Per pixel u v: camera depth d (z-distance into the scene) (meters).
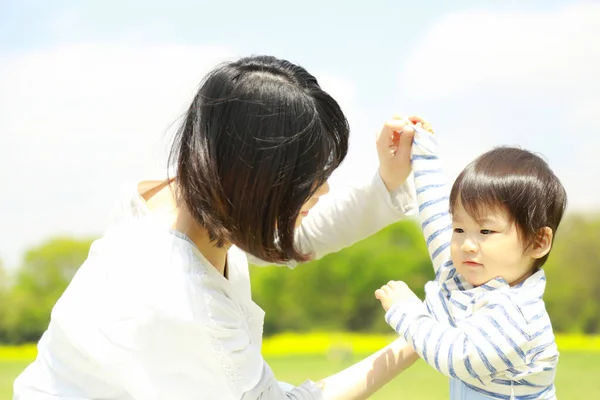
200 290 1.67
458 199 1.89
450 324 1.85
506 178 1.83
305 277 15.99
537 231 1.83
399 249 16.09
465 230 1.88
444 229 2.01
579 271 14.05
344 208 2.20
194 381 1.67
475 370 1.73
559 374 9.30
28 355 14.01
